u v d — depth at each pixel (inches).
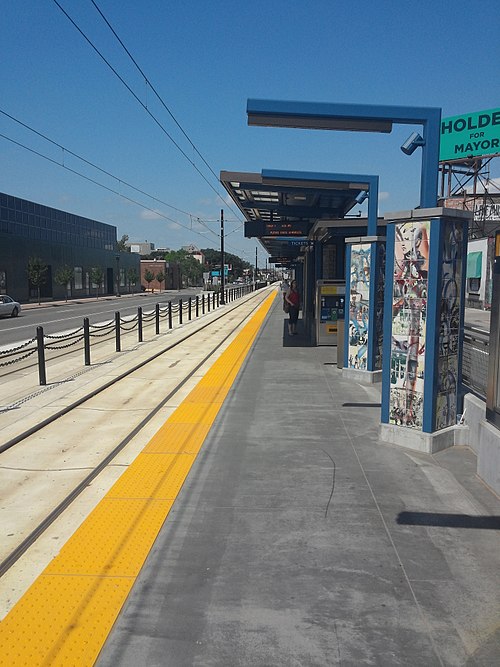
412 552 173.6
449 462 257.0
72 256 2709.2
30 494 228.1
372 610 143.8
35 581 159.0
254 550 175.3
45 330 1030.4
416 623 138.6
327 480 233.8
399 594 150.9
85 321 565.6
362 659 125.9
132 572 163.2
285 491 222.4
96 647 130.3
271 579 158.6
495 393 230.2
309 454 267.6
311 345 688.4
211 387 432.8
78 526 197.3
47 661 126.0
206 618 140.8
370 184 501.7
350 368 458.0
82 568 165.5
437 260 263.7
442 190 1776.6
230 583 156.6
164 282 4392.2
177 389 434.3
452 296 276.8
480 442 236.2
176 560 169.6
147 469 249.9
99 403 392.8
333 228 619.5
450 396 282.8
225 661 125.4
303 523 193.9
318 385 434.3
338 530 188.4
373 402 375.9
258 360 568.4
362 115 298.2
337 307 674.2
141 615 142.3
